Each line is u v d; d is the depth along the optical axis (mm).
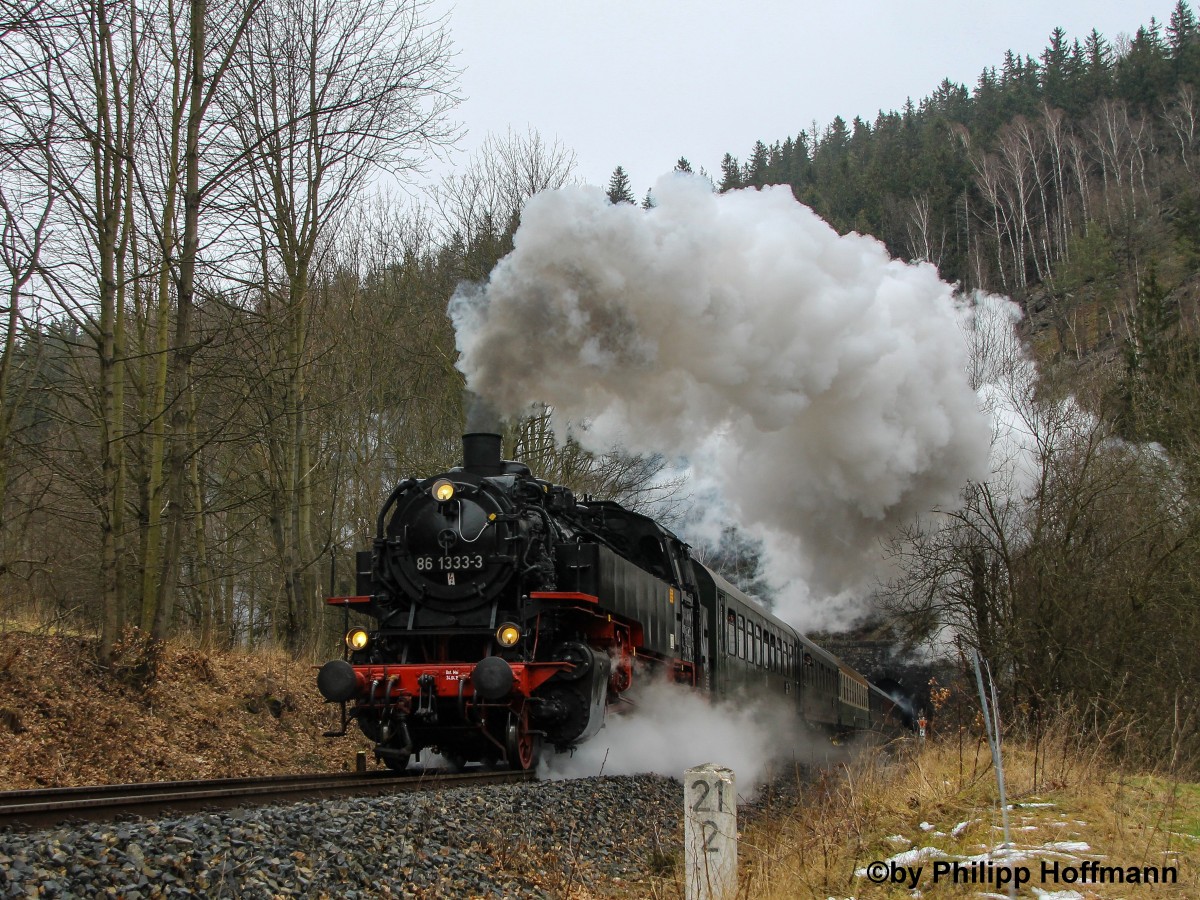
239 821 6621
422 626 12664
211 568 23969
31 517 20438
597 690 12500
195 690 14961
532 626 12492
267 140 16625
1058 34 101688
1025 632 17734
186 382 15930
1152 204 67562
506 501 12766
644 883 8227
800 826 9055
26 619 18172
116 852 5582
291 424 20000
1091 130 78250
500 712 12516
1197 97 80562
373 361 25188
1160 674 17344
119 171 14633
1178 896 6137
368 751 15547
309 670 18625
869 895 6547
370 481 25875
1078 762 10289
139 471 18250
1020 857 6898
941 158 74938
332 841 6828
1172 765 10180
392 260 27484
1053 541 18188
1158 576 17781
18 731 11531
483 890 7051
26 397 17297
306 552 20750
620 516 16047
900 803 9469
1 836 5617
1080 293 60094
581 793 10383
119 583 14727
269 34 18938
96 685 13367
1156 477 19453
